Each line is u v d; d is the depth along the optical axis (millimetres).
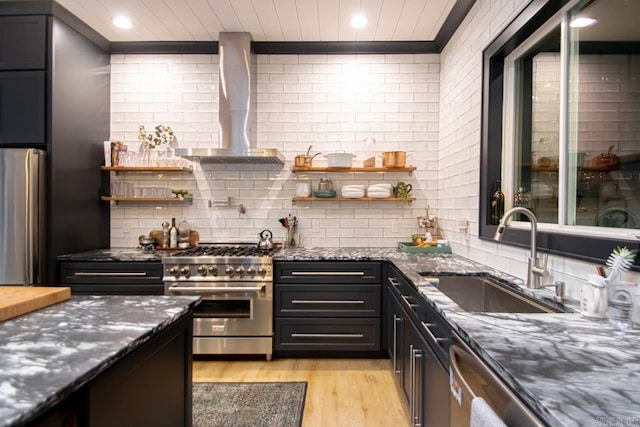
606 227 1413
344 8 2775
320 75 3447
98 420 868
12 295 1280
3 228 2590
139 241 3307
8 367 791
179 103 3475
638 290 1100
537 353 860
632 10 1311
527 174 2045
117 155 3332
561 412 601
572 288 1489
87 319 1149
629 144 1315
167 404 1254
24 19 2768
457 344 1124
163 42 3385
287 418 2072
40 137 2768
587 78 1539
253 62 3332
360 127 3453
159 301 1391
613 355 849
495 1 2172
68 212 2936
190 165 3465
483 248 2348
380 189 3227
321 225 3471
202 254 2920
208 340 2824
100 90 3332
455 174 2922
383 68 3434
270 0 2676
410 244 3209
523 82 2100
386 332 2785
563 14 1647
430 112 3418
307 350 2826
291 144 3465
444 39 3158
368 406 2197
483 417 770
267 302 2805
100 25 3074
